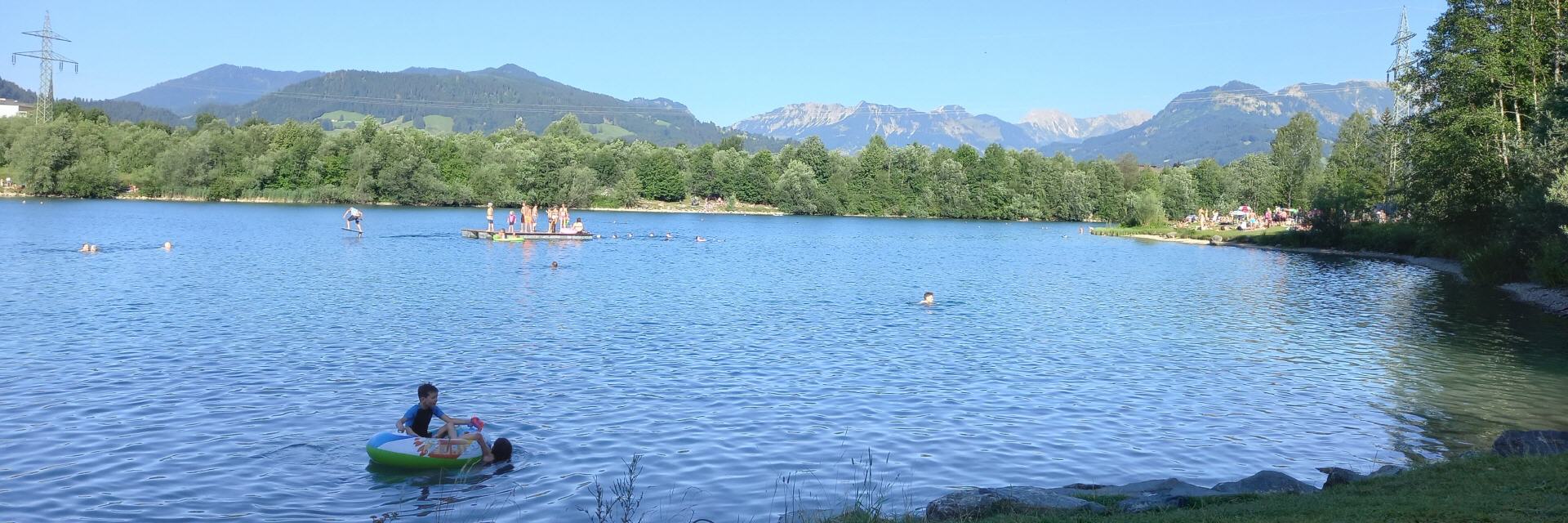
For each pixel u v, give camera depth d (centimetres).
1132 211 14425
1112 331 3488
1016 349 3038
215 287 4359
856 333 3306
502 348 2881
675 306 3981
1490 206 5925
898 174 17725
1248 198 16150
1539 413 2173
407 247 7238
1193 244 10362
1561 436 1603
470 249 7150
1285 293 4972
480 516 1469
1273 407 2236
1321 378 2597
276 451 1783
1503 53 5778
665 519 1450
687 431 1961
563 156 16012
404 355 2727
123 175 15325
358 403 2150
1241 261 7662
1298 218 10656
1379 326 3669
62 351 2688
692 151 19438
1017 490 1332
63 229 8456
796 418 2080
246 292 4197
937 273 6050
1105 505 1289
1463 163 5834
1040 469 1728
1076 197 16888
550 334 3169
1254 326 3662
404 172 15062
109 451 1764
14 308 3538
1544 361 2862
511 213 8650
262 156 15362
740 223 13738
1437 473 1377
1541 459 1388
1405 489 1280
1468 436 1972
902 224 14938
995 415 2127
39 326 3128
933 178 17575
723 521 1437
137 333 3012
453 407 2123
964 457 1800
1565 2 5669
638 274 5509
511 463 1736
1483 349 3100
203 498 1535
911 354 2911
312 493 1568
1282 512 1132
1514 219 5000
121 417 1995
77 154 14875
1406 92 6831
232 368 2503
